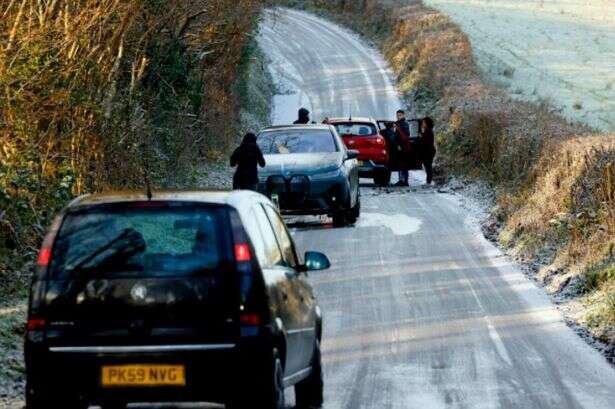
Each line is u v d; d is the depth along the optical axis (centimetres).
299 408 2242
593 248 3688
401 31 14538
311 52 14938
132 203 1802
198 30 6788
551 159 4991
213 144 7550
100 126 4100
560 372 2597
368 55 14712
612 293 3200
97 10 3928
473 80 11131
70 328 1764
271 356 1778
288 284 1967
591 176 4216
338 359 2716
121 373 1756
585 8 19462
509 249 4500
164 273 1770
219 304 1762
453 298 3512
